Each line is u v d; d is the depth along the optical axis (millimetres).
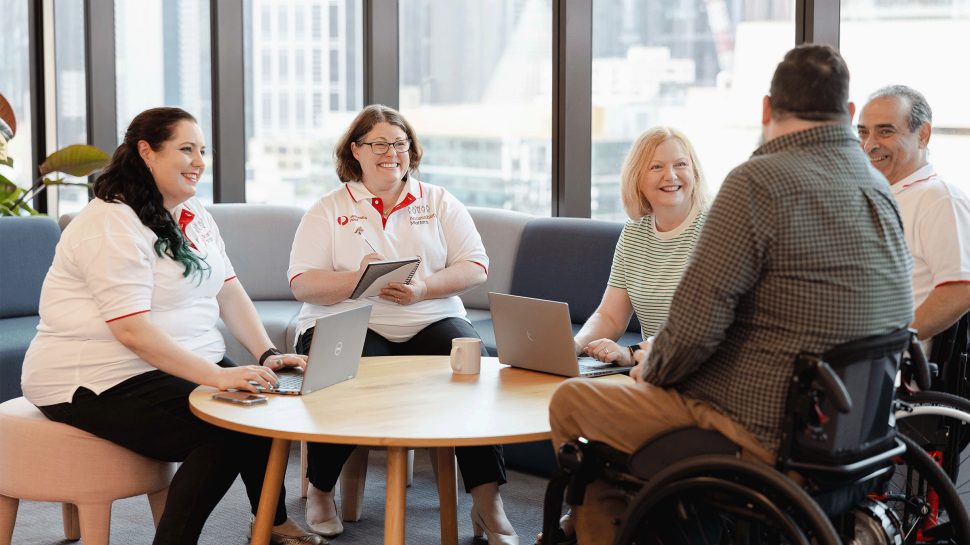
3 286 4301
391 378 2748
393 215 3578
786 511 1866
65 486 2674
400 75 5234
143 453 2689
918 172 2877
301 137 5348
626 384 2168
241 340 3104
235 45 5184
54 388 2703
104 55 5316
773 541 2072
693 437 2062
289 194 5387
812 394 1887
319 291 3408
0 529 2764
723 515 2131
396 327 3471
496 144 5039
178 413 2664
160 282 2764
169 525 2602
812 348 1919
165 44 5375
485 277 3633
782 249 1924
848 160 2008
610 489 2186
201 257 2871
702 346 1966
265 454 2801
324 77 5293
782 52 4316
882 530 2131
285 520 2998
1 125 4957
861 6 4176
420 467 3924
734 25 4426
